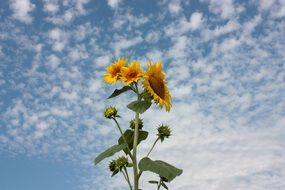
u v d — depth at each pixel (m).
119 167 1.11
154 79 1.11
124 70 1.08
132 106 1.06
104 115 1.15
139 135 1.16
